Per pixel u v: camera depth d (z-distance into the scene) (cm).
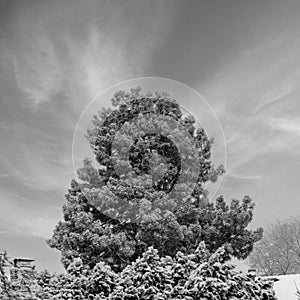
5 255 740
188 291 845
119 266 1303
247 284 897
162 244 1295
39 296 770
